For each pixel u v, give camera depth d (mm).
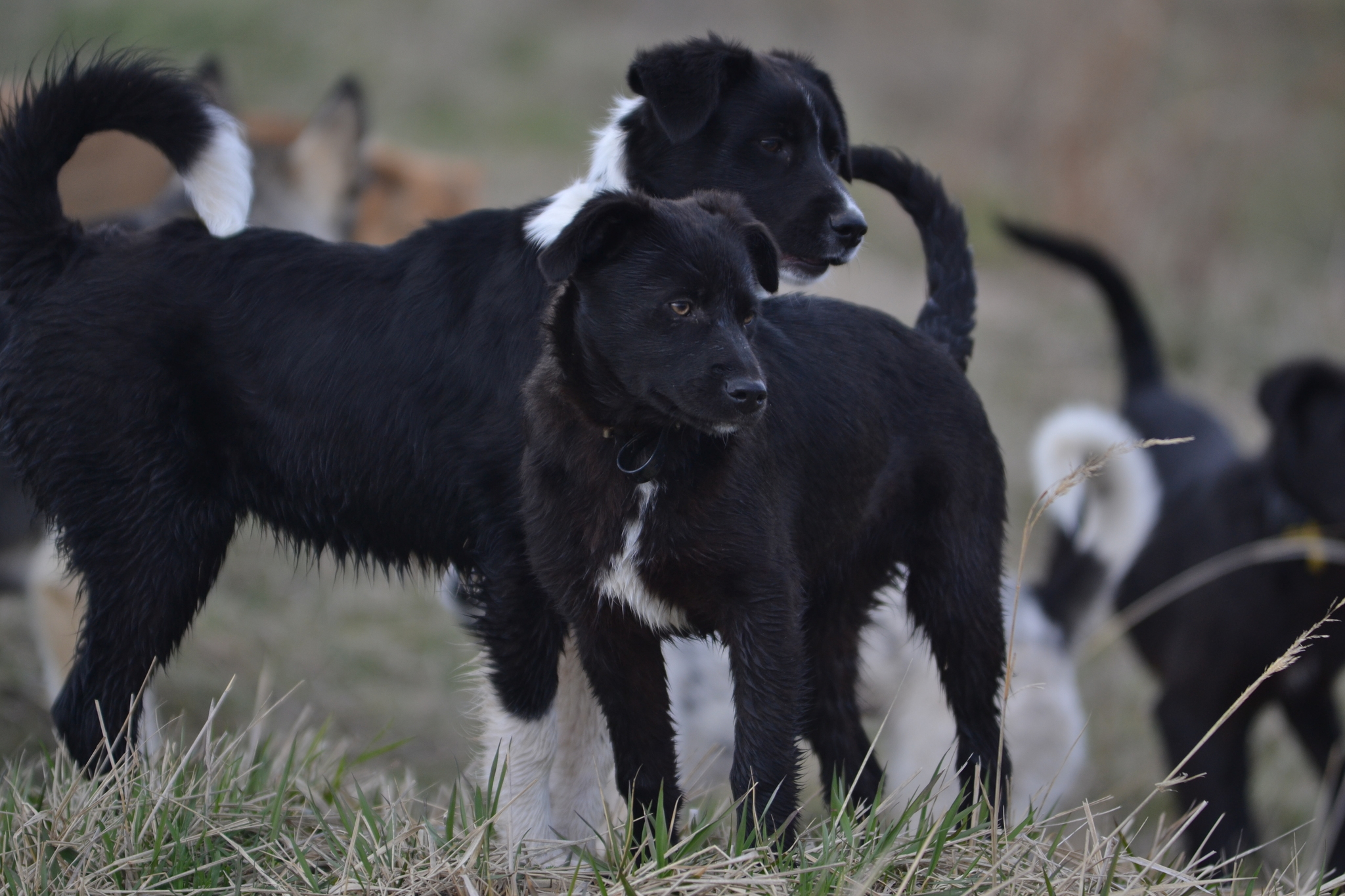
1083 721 11609
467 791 7320
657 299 5875
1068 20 28828
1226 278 27203
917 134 32844
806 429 6543
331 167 14727
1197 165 27625
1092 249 13617
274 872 5926
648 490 5922
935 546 7129
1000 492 7301
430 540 7371
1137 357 13797
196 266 7277
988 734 7219
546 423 6188
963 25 38969
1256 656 10508
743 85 7809
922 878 5738
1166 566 11492
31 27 28234
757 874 5535
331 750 8883
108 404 6961
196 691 11195
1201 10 33062
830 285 10773
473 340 7121
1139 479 11875
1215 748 10578
